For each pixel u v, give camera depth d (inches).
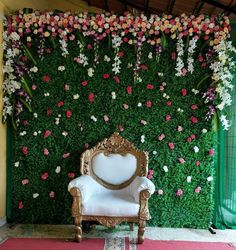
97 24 141.4
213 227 141.9
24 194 144.5
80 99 144.9
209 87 140.3
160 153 142.9
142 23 140.2
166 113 143.1
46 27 143.3
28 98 143.3
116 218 119.3
